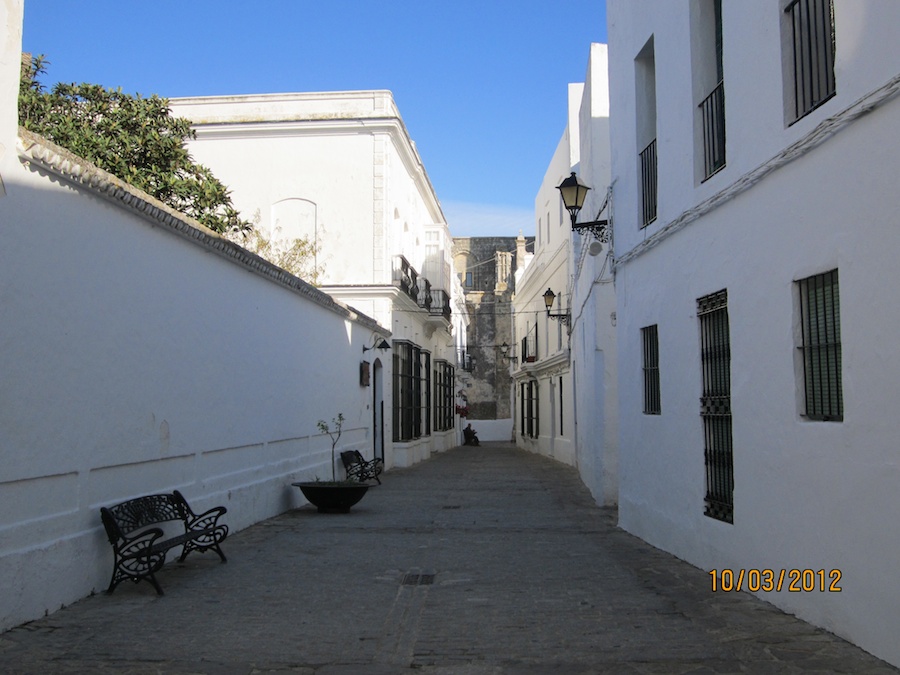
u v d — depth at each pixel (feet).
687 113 27.55
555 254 85.92
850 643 17.26
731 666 16.34
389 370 75.61
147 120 50.90
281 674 16.25
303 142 75.00
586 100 55.21
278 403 40.65
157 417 26.68
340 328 54.65
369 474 56.85
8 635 18.28
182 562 27.63
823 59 19.72
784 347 20.33
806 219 19.13
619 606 21.58
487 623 20.03
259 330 37.70
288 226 74.64
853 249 17.04
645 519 32.81
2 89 18.47
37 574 19.69
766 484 21.38
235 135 75.31
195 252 29.96
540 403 107.04
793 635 18.19
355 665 16.85
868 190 16.51
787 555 20.20
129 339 24.67
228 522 33.53
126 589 23.25
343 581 24.88
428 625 19.86
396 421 79.05
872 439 16.40
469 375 180.24
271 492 39.63
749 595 22.36
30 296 19.49
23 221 19.24
